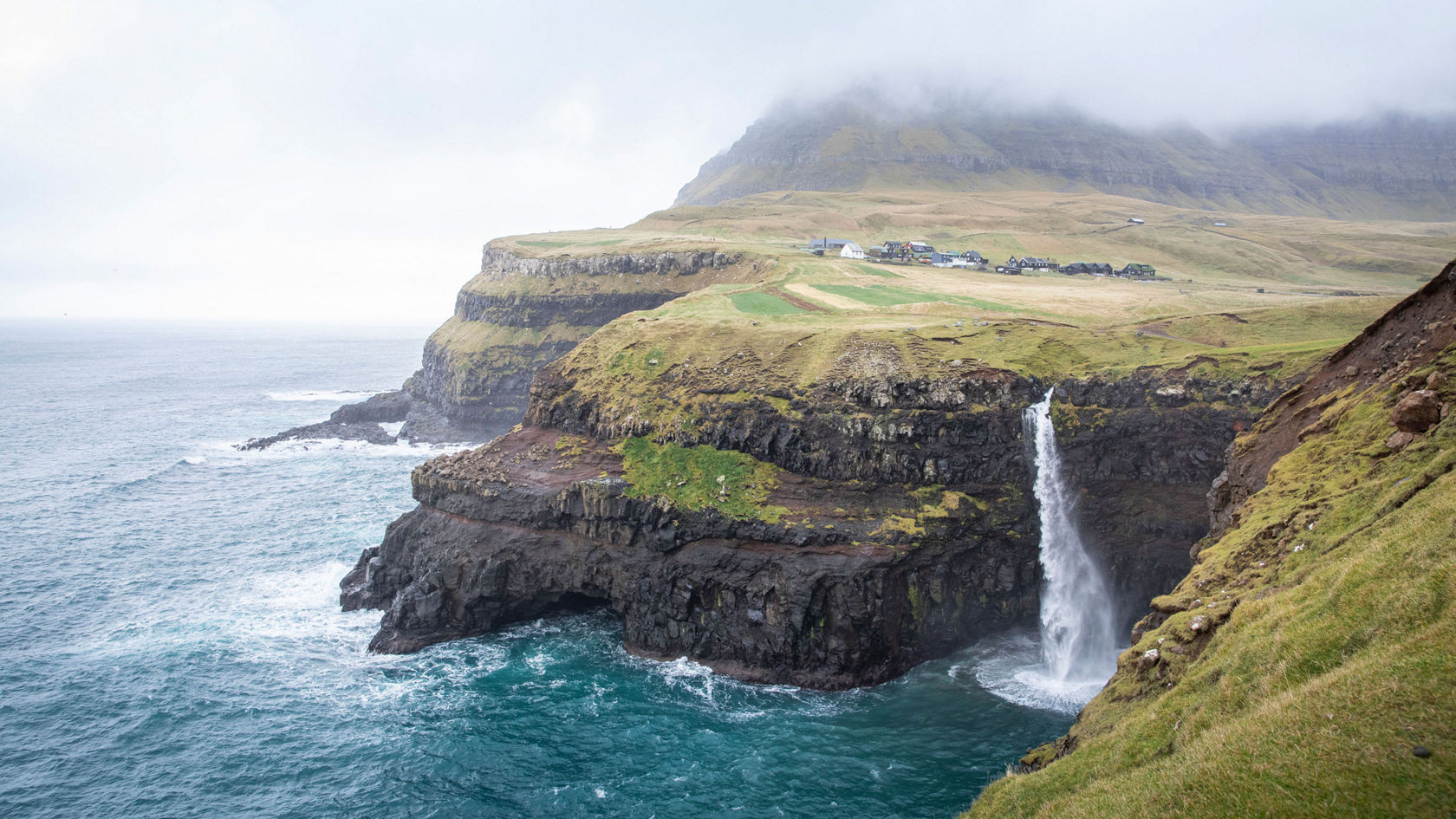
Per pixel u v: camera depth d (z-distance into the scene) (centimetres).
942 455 8081
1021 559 7975
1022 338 9525
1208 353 8756
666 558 7744
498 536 8269
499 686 7069
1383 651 2348
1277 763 2192
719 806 5438
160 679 7088
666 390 9300
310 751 6119
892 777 5719
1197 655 3475
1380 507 3344
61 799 5553
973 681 7112
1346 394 4959
